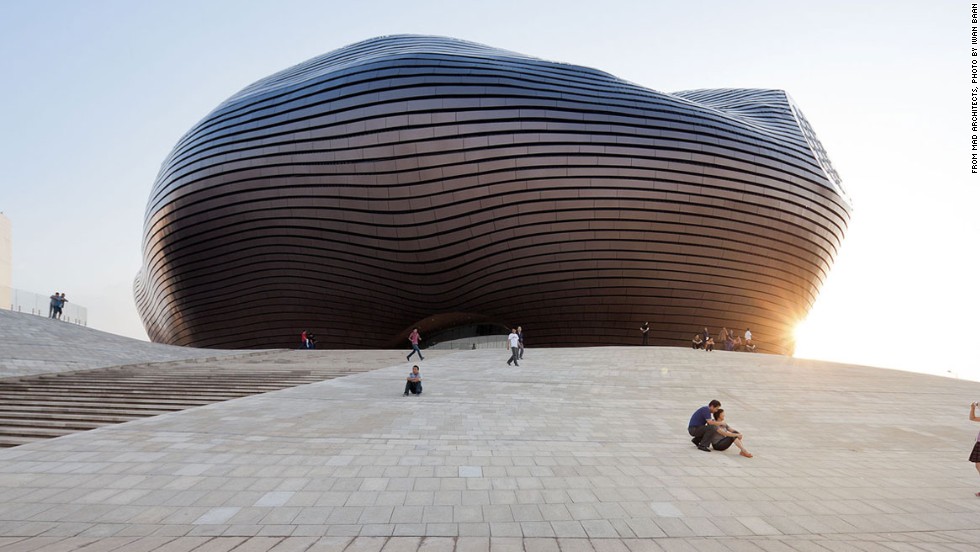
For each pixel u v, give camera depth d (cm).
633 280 3023
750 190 3070
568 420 988
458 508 486
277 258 3331
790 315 3412
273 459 644
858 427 1031
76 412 969
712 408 795
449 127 2895
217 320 3766
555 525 446
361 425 868
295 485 545
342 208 3077
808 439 916
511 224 2938
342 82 3067
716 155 3012
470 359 2072
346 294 3347
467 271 3069
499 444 768
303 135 3078
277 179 3147
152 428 808
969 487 620
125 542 394
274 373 1603
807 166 3262
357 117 2986
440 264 3073
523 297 3103
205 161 3319
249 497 506
